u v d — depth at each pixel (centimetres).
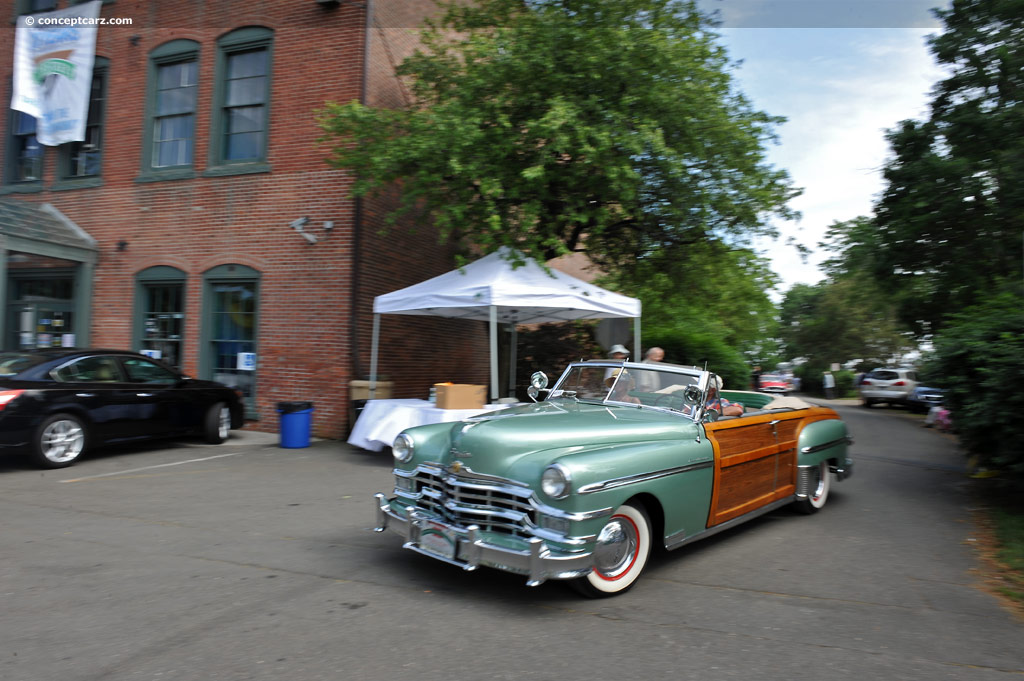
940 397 787
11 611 398
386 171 1045
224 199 1265
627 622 397
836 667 342
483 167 1009
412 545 458
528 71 1021
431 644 361
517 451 435
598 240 1347
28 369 843
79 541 543
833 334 4325
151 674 322
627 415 518
